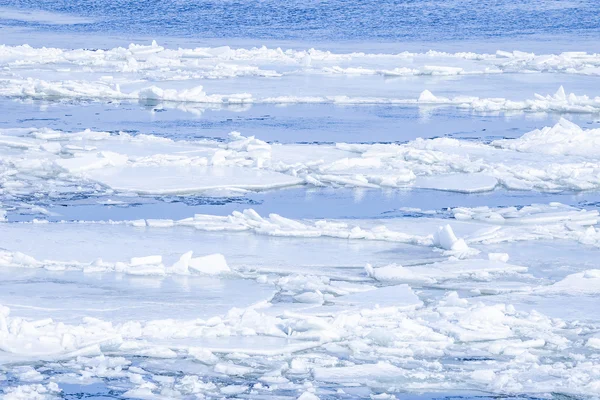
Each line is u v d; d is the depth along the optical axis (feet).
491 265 172.65
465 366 127.75
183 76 451.53
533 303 152.66
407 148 283.18
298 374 124.67
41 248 176.65
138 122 331.77
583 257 180.65
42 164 250.37
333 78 457.68
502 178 252.01
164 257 173.68
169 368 125.49
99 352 128.26
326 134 318.04
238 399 116.78
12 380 120.16
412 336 135.95
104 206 217.36
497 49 632.79
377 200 230.48
